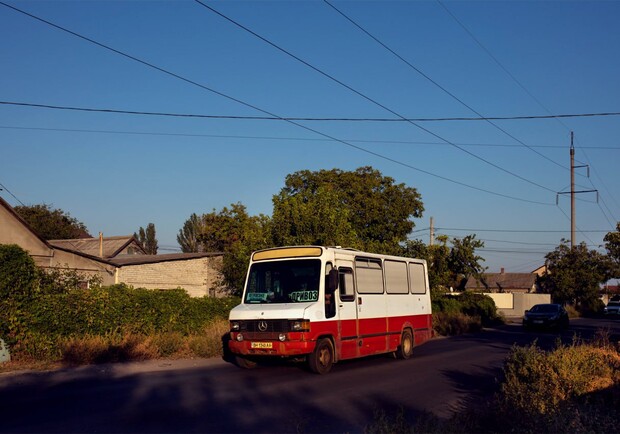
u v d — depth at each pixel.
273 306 14.91
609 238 39.62
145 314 18.78
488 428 8.40
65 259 28.59
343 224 24.14
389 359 19.02
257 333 14.62
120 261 30.52
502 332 33.19
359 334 16.38
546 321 33.19
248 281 15.94
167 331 19.20
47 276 17.67
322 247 15.42
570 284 57.09
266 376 14.37
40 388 12.05
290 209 24.17
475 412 9.13
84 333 16.67
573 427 8.16
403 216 37.62
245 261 24.38
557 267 58.50
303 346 14.13
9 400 10.71
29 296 15.60
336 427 9.17
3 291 14.95
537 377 11.74
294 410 10.31
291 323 14.27
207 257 34.66
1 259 14.98
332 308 15.30
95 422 9.05
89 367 15.09
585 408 9.67
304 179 38.28
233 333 15.06
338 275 15.48
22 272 15.42
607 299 82.00
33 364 14.98
